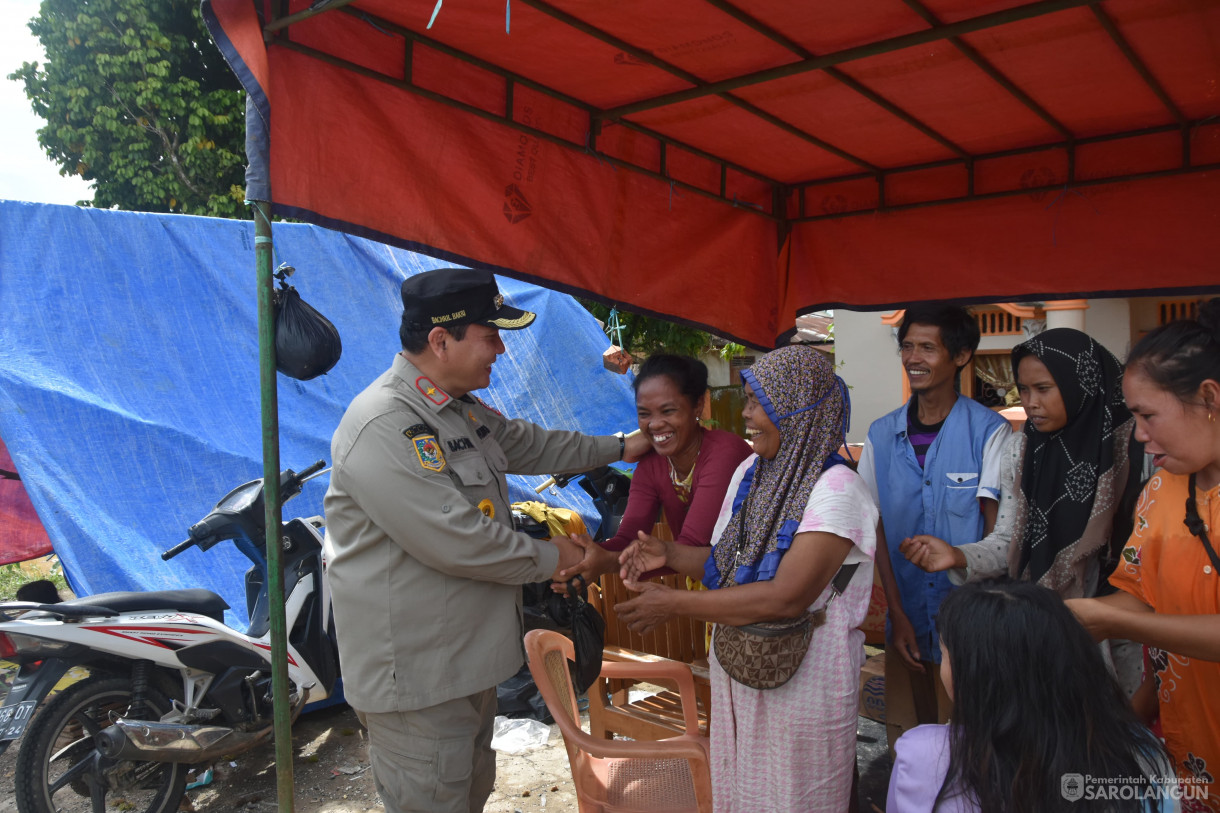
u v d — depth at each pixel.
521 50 2.74
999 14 2.45
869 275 4.48
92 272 4.45
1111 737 1.41
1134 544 2.00
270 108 2.34
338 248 5.30
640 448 3.00
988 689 1.43
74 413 4.11
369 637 2.26
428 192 2.81
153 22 13.49
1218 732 1.84
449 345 2.34
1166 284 3.75
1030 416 2.45
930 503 2.81
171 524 4.25
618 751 2.39
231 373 4.76
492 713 2.55
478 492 2.37
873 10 2.43
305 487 4.74
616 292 3.62
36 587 3.56
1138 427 1.79
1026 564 2.52
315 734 4.20
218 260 4.87
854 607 2.22
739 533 2.33
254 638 3.65
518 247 3.14
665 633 3.68
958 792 1.47
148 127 13.30
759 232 4.44
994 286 4.17
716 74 2.91
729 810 2.31
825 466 2.22
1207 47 2.71
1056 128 3.57
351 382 5.14
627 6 2.41
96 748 3.30
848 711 2.22
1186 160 3.53
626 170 3.58
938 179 4.19
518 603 2.44
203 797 3.64
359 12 2.50
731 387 12.85
